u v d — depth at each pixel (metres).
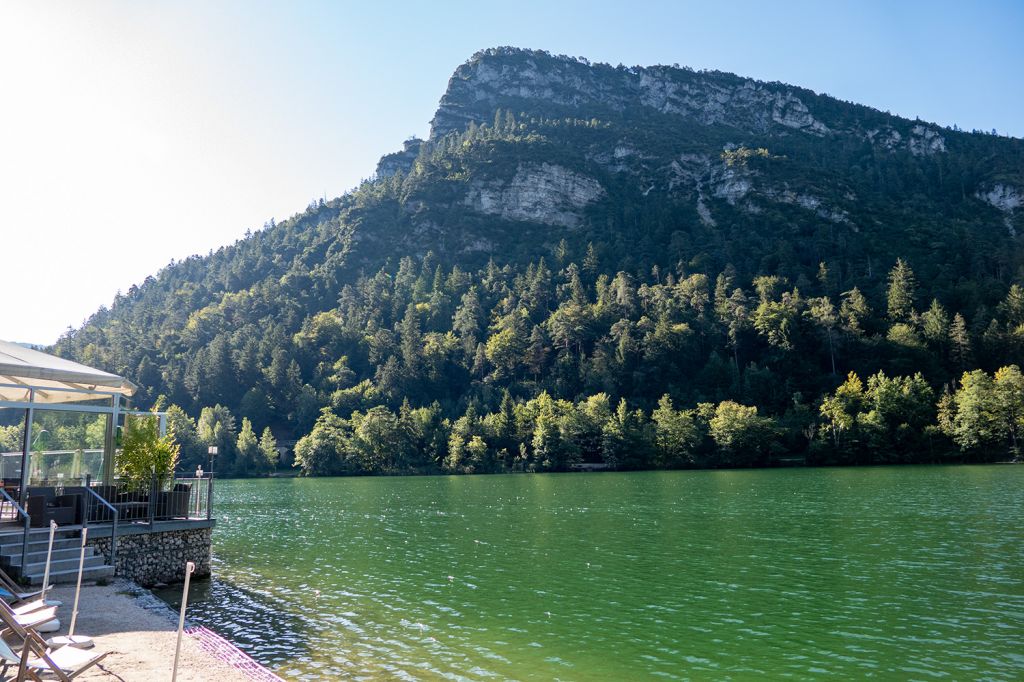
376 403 151.38
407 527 45.22
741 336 155.62
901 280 156.25
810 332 150.00
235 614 21.72
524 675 16.59
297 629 20.16
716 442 119.19
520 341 161.25
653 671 16.89
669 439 119.88
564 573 28.48
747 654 18.12
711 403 131.12
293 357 181.12
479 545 36.41
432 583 26.66
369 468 127.31
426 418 134.12
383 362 172.75
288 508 60.50
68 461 25.55
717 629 20.33
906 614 21.55
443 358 168.12
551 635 19.81
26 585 18.81
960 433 107.75
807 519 44.53
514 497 68.31
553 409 130.25
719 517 46.88
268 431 138.12
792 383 137.75
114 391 26.38
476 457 124.88
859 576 26.91
